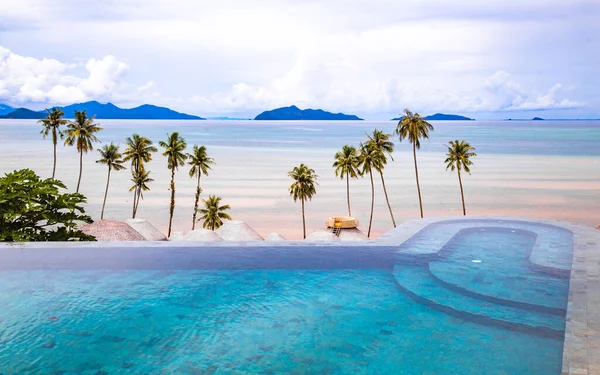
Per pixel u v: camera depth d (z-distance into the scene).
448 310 9.10
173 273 11.36
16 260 11.62
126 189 95.31
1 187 14.62
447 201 83.12
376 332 8.43
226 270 11.55
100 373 7.16
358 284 10.76
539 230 14.47
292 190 60.88
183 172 120.00
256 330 8.62
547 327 7.98
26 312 9.36
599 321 6.79
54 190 15.43
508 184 99.88
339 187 101.00
